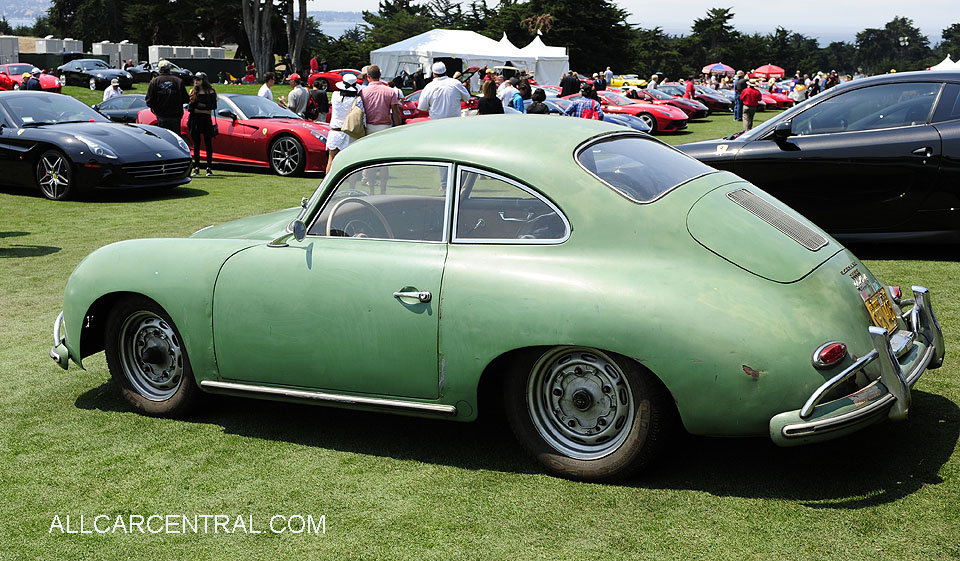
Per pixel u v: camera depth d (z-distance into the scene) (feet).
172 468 12.69
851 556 9.62
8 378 16.87
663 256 11.05
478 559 9.89
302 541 10.49
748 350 10.32
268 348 13.03
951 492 10.96
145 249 14.29
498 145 12.20
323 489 11.87
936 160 23.57
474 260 11.78
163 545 10.51
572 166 11.75
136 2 332.80
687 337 10.50
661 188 11.76
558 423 11.86
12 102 41.50
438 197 12.29
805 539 10.01
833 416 10.22
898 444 12.44
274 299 12.89
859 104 25.03
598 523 10.59
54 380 16.75
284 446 13.42
